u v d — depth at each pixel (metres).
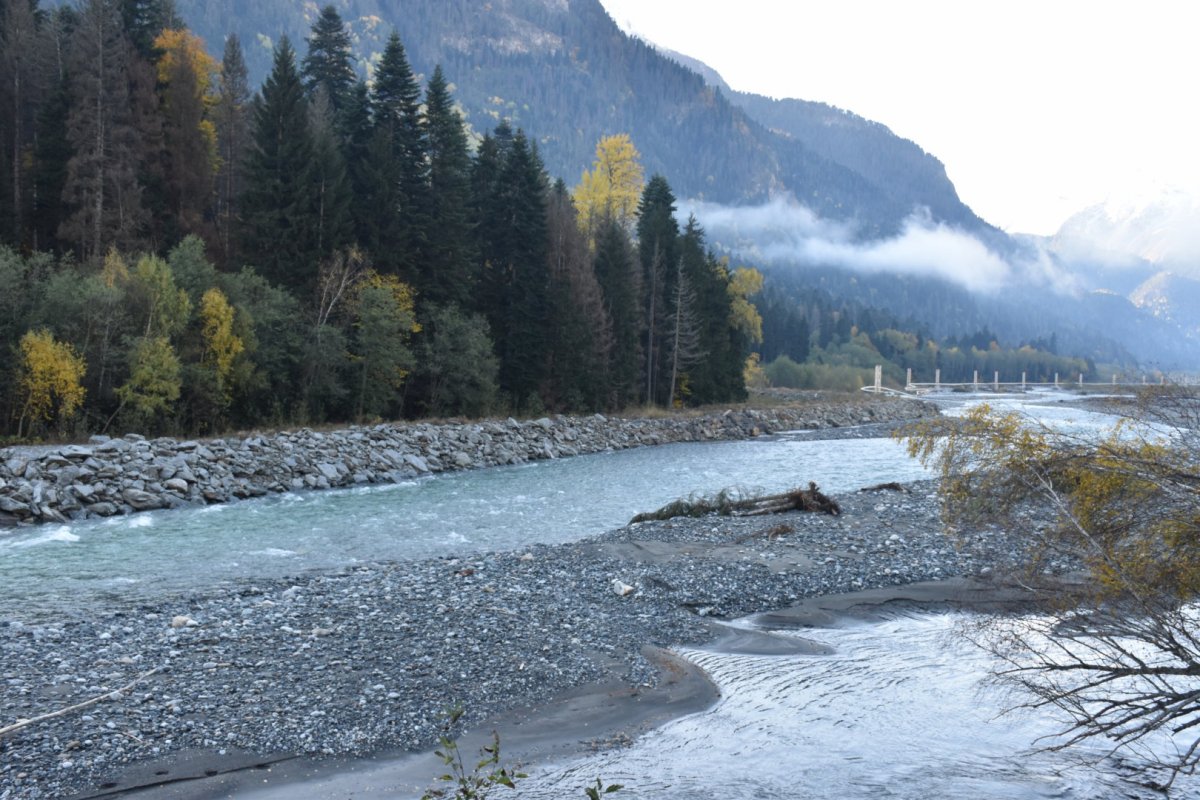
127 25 55.91
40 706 10.60
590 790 6.09
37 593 16.94
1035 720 10.76
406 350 51.06
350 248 51.28
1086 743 10.05
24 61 52.69
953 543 20.77
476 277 63.72
